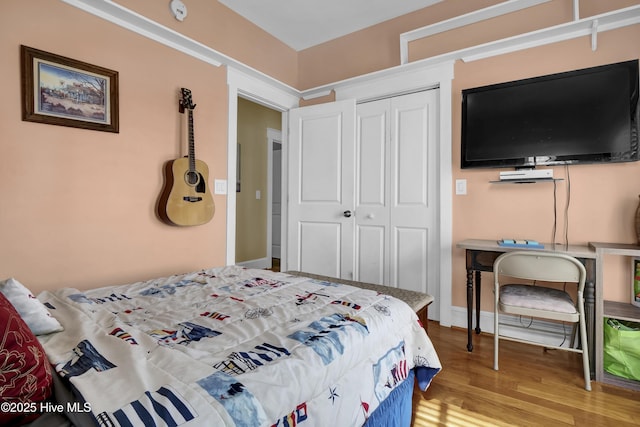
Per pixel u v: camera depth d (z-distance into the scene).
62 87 1.74
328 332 0.98
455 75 2.55
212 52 2.44
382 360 1.10
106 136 1.93
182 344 0.87
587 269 1.77
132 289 1.46
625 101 1.96
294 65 3.51
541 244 2.08
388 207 2.87
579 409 1.51
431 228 2.68
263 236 4.63
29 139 1.64
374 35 3.05
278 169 5.58
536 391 1.65
